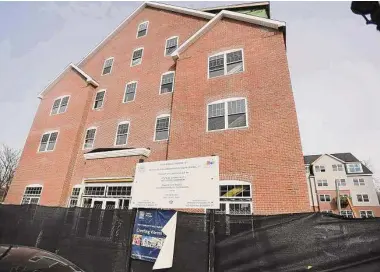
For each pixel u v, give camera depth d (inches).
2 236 331.9
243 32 538.3
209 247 201.0
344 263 164.6
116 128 641.6
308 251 176.2
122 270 225.8
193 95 517.0
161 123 575.2
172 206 216.5
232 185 397.1
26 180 661.9
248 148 412.2
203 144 454.6
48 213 312.3
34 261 168.7
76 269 177.2
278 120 409.7
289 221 190.4
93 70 830.5
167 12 773.9
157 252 216.7
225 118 459.5
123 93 695.1
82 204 543.8
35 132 748.6
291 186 357.7
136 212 241.1
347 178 1808.6
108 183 528.7
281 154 383.2
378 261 157.1
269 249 187.3
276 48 479.2
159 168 236.8
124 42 821.2
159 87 636.1
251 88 463.5
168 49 690.8
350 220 174.1
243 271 187.8
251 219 201.9
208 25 583.5
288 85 430.3
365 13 98.4
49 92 821.2
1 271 151.7
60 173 611.8
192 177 219.3
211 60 544.4
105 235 253.9
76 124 681.6
